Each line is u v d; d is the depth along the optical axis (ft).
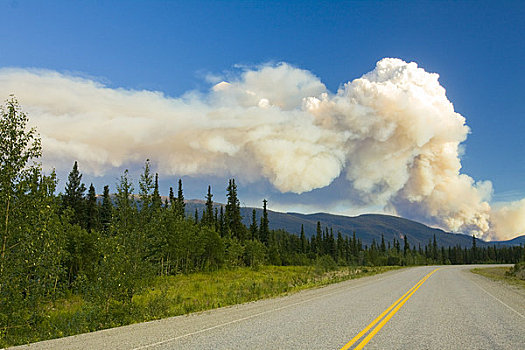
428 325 34.45
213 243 176.65
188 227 157.38
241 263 206.49
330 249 388.57
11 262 36.65
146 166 54.24
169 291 78.43
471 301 55.72
